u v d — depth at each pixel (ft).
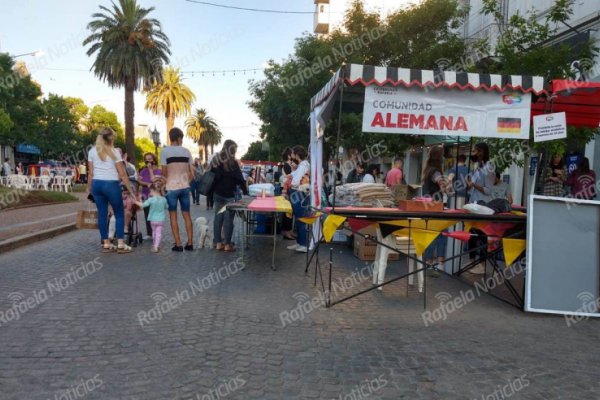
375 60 48.29
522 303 18.11
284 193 31.04
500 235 19.34
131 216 28.66
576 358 13.38
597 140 33.14
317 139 23.04
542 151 24.89
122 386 10.72
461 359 13.05
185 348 13.05
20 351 12.44
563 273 17.72
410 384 11.41
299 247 28.94
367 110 17.66
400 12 47.39
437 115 17.99
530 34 26.50
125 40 86.02
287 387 11.02
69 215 45.34
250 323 15.38
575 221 17.89
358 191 19.69
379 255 20.86
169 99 135.64
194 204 67.82
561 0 26.96
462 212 18.72
